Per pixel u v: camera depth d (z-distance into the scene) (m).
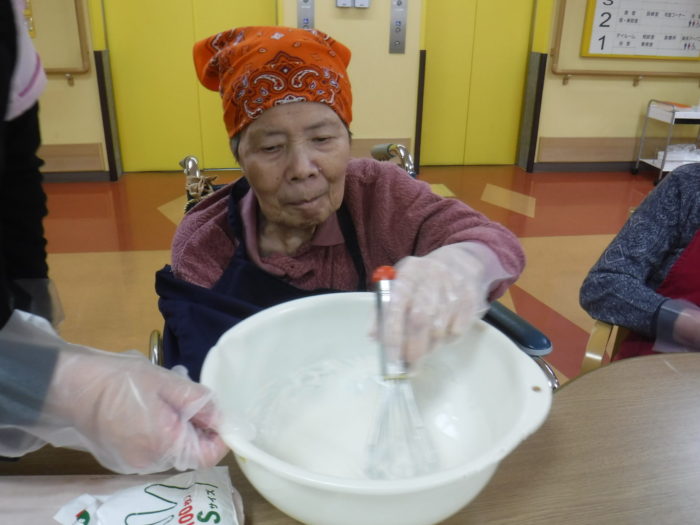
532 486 0.62
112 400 0.51
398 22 3.82
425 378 0.70
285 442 0.62
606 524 0.57
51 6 3.55
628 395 0.77
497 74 4.31
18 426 0.52
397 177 1.03
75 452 0.66
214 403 0.54
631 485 0.62
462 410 0.66
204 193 1.17
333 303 0.72
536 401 0.53
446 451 0.63
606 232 3.20
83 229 3.11
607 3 4.04
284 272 0.97
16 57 0.53
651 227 1.18
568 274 2.64
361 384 0.70
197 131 4.10
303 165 0.82
